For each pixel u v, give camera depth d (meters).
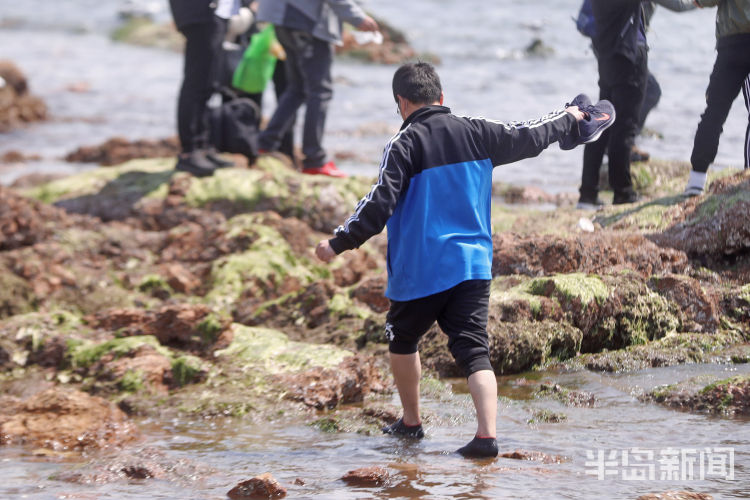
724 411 9.20
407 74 8.95
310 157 19.78
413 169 8.38
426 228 8.34
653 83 17.81
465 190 8.44
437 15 66.44
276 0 18.81
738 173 13.84
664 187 17.30
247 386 10.60
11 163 27.70
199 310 11.81
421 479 7.39
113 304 13.93
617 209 14.91
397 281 8.51
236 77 20.66
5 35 74.25
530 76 42.12
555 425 9.01
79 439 8.91
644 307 12.08
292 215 17.98
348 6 18.59
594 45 15.56
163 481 7.51
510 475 7.42
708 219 13.20
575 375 11.08
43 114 37.31
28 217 15.82
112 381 10.70
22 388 10.70
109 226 17.31
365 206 8.09
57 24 78.56
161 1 79.00
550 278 12.16
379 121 32.97
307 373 10.66
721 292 12.38
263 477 7.05
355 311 12.87
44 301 13.71
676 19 39.78
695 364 11.12
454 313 8.47
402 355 8.79
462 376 11.41
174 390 10.77
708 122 13.98
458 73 44.34
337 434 9.20
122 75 50.81
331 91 19.92
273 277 14.67
